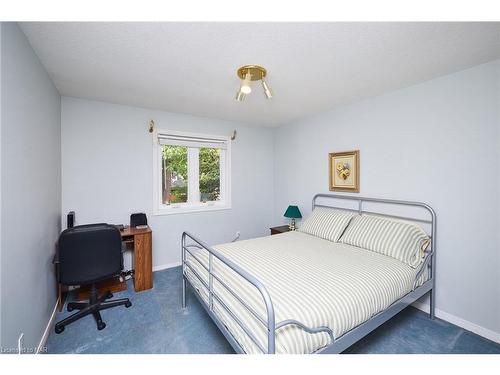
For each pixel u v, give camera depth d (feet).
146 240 8.43
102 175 8.90
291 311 3.83
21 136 4.36
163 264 10.35
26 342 4.51
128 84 7.14
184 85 7.22
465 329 6.09
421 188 6.94
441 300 6.57
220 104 9.11
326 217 8.95
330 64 5.81
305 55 5.38
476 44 4.91
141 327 6.20
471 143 5.96
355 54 5.33
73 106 8.33
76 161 8.41
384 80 6.77
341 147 9.36
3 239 3.59
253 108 9.63
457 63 5.74
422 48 5.07
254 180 12.85
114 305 7.03
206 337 5.81
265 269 5.61
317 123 10.48
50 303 6.28
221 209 11.82
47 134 6.24
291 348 3.39
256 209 12.95
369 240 7.15
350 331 4.28
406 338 5.72
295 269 5.61
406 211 7.31
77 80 6.82
